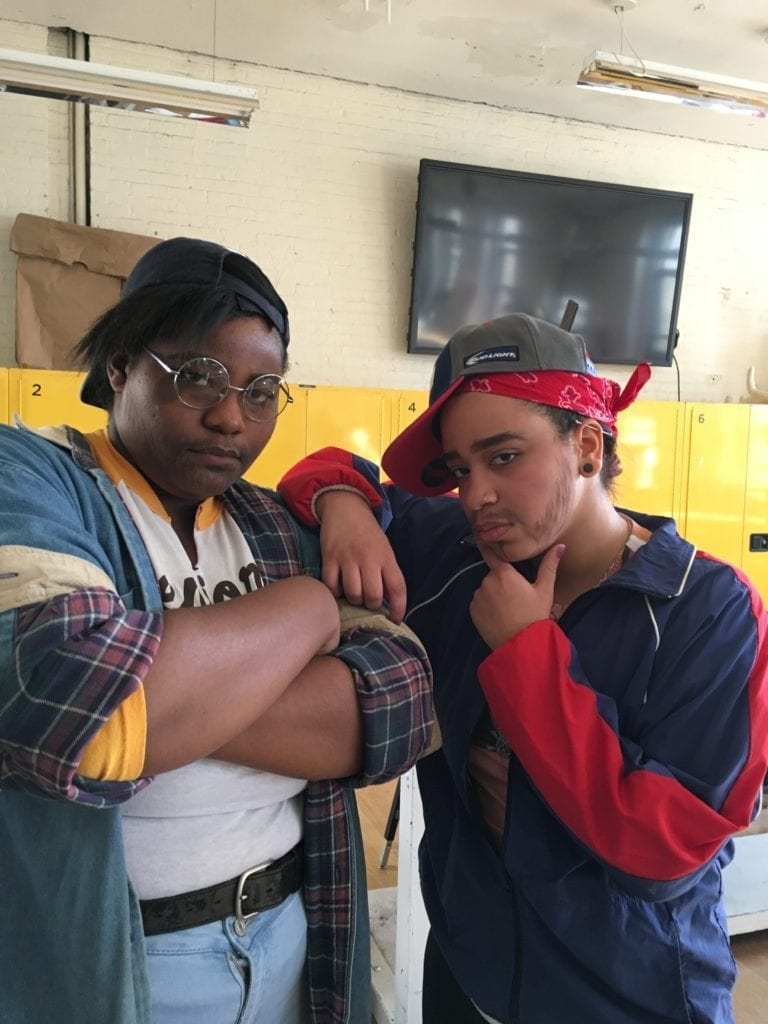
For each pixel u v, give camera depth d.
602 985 0.94
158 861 0.78
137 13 4.24
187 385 0.79
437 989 1.19
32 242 4.25
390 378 5.25
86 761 0.60
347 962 0.89
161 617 0.67
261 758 0.77
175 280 0.81
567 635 0.95
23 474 0.72
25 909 0.73
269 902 0.85
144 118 4.64
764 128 5.62
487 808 1.04
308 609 0.76
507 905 0.98
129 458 0.88
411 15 4.24
